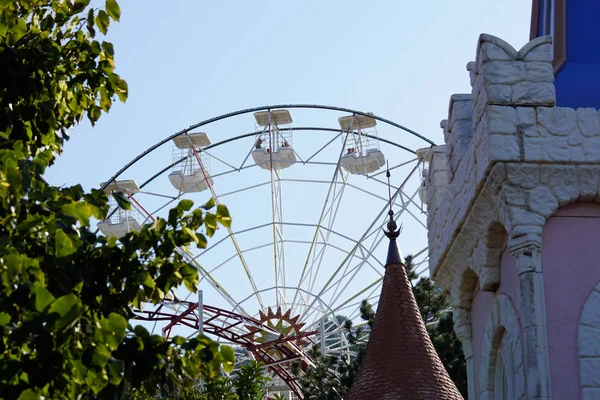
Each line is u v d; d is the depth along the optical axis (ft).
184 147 207.00
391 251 74.59
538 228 53.88
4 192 38.70
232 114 191.52
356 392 67.56
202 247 44.86
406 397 65.77
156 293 44.29
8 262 36.83
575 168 54.39
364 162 202.90
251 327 193.57
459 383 128.98
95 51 49.73
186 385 43.52
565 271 53.83
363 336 156.56
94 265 43.45
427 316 144.46
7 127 46.52
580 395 51.88
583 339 52.54
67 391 38.09
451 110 64.64
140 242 44.06
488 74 55.52
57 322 36.73
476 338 64.44
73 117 51.26
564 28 63.57
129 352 42.29
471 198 57.93
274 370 190.60
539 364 51.85
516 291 55.52
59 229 40.06
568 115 55.11
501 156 54.19
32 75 48.01
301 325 196.03
